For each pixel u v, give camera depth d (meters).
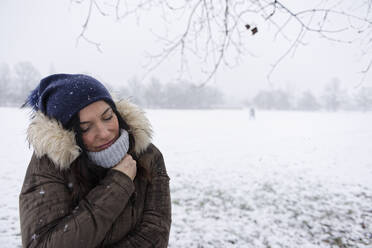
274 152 8.36
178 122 19.75
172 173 5.73
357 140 11.03
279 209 3.89
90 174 0.96
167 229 1.08
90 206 0.81
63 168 0.89
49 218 0.78
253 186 4.93
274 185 5.01
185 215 3.65
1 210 3.64
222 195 4.43
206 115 31.41
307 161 7.12
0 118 17.59
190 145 9.44
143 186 1.12
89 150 0.95
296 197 4.38
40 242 0.74
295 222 3.49
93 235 0.77
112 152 0.95
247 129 15.61
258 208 3.92
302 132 14.26
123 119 1.13
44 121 0.87
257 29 1.73
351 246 2.94
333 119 27.64
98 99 0.91
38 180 0.85
